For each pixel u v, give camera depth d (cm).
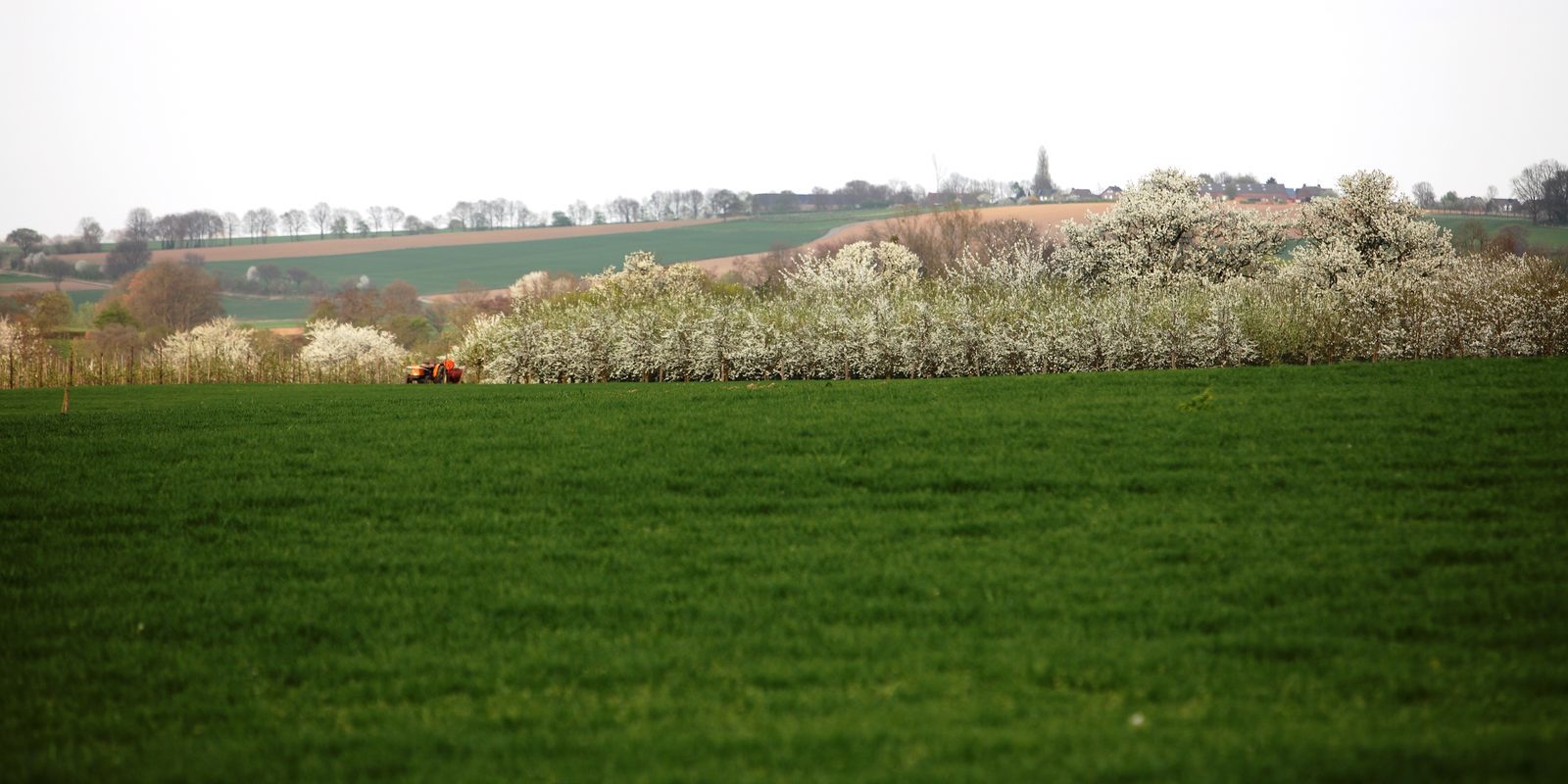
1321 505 3212
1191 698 1964
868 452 4125
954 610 2483
